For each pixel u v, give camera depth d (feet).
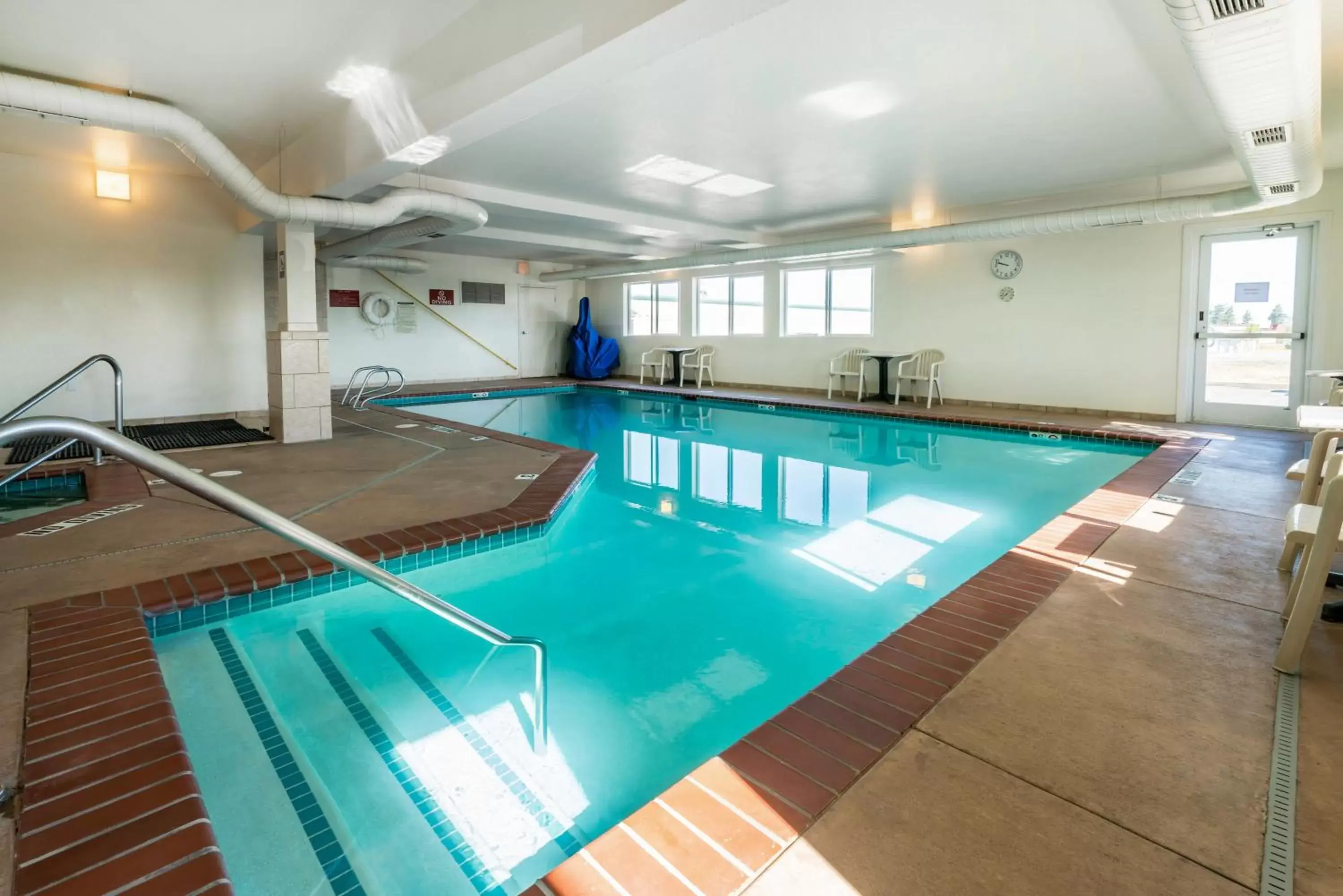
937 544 14.76
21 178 23.25
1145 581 10.32
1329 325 23.75
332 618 11.18
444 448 22.03
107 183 24.76
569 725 8.24
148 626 9.76
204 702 8.65
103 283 24.93
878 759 6.07
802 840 5.10
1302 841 5.05
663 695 8.96
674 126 19.01
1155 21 12.94
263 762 7.47
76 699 7.16
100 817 5.45
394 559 12.03
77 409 24.64
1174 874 4.76
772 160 22.47
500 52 12.42
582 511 17.24
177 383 26.63
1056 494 18.81
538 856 6.15
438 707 8.62
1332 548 7.25
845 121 18.47
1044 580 10.38
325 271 41.83
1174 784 5.70
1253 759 6.03
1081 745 6.27
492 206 27.14
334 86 16.35
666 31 10.17
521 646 10.35
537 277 52.31
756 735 6.44
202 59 14.73
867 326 38.37
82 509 14.44
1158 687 7.26
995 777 5.81
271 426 23.73
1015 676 7.52
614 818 6.66
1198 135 19.80
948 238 27.99
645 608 11.64
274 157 22.31
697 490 19.51
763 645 10.34
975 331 32.96
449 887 5.78
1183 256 26.78
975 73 15.40
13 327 23.43
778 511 17.31
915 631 8.68
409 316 45.85
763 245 40.01
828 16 12.75
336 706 8.61
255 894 5.66
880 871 4.80
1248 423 25.88
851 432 29.43
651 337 50.03
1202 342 26.76
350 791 6.99
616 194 27.53
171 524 13.37
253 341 28.22
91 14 12.73
